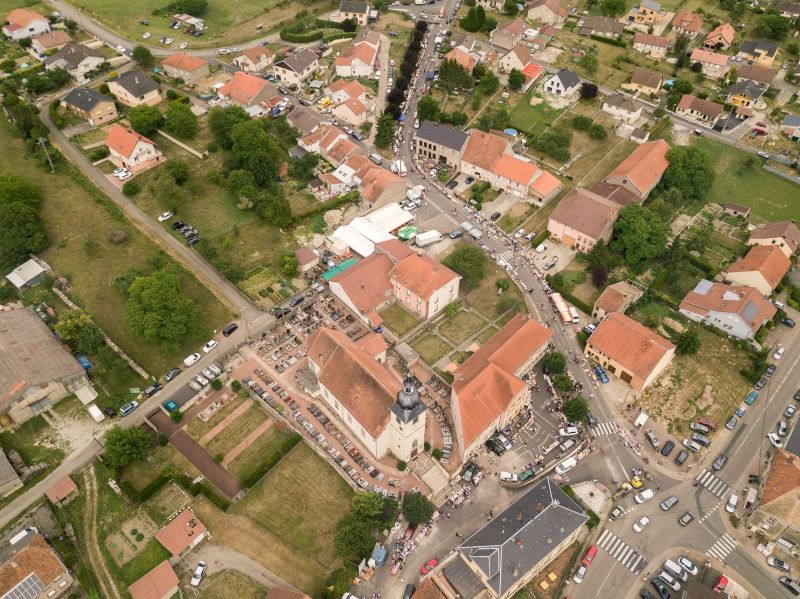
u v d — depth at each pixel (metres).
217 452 117.06
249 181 168.12
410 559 104.25
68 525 105.56
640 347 129.88
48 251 154.00
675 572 103.38
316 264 155.12
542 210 174.62
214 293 146.38
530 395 129.62
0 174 170.62
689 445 122.12
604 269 153.25
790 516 103.50
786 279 156.50
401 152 194.12
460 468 115.56
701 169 181.50
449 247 162.50
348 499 110.94
